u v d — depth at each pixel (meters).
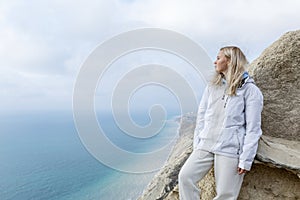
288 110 3.31
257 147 2.68
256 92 2.54
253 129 2.49
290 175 2.91
